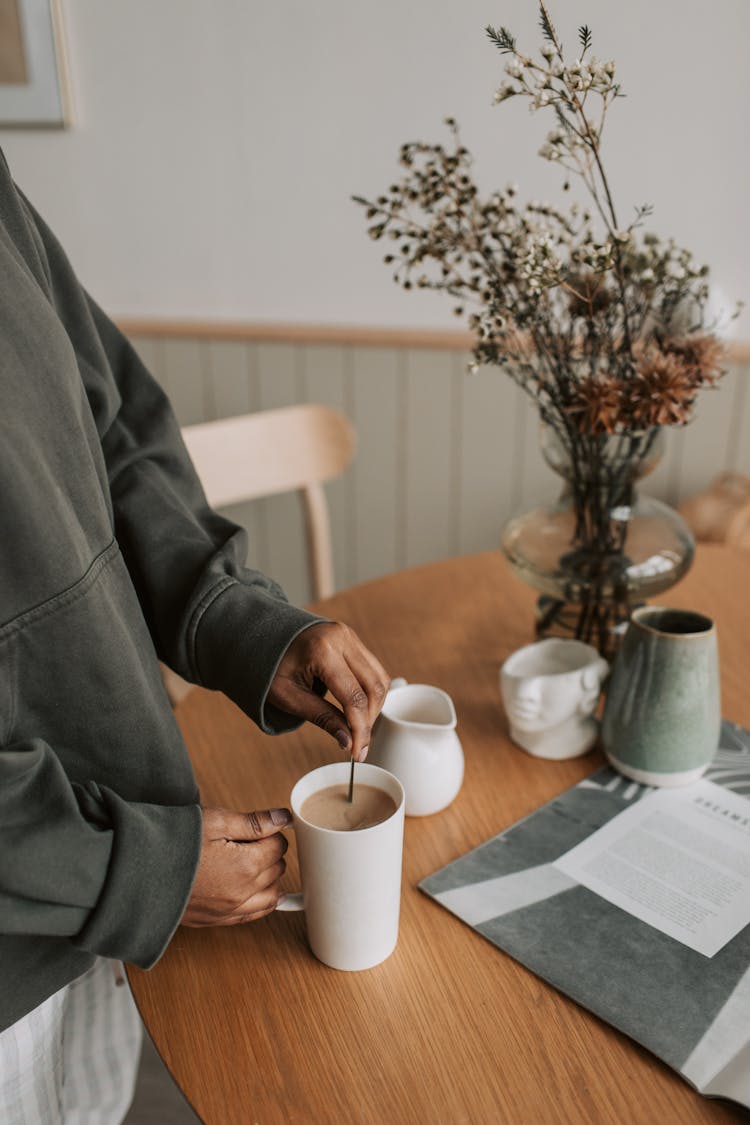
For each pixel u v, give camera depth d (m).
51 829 0.58
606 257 0.81
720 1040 0.60
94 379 0.84
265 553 2.28
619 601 1.00
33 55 1.90
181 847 0.62
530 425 2.03
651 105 1.75
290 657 0.75
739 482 1.92
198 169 1.97
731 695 1.02
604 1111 0.57
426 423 2.07
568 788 0.88
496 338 0.93
